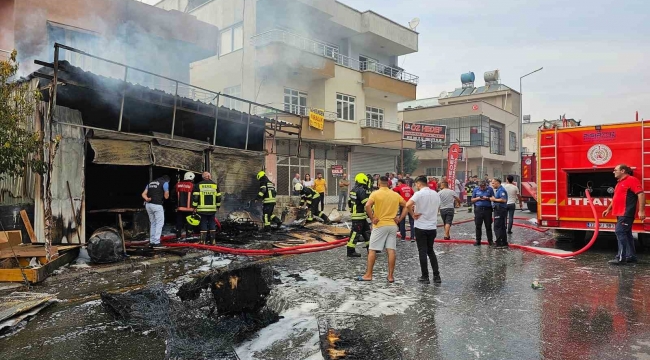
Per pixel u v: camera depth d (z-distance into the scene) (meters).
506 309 4.95
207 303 4.67
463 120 34.16
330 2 21.66
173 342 3.82
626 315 4.71
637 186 7.43
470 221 15.70
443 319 4.59
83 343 3.97
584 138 8.89
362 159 24.61
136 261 7.30
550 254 8.38
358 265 7.56
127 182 12.60
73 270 6.58
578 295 5.53
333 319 4.52
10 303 4.80
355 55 25.70
